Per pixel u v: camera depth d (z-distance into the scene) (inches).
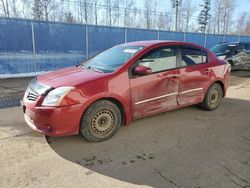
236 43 476.7
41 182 108.3
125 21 1237.7
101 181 109.7
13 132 160.6
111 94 145.7
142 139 152.9
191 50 190.9
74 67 179.0
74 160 127.3
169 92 174.4
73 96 134.3
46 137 153.5
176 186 106.3
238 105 231.0
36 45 392.2
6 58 368.2
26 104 142.3
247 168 120.8
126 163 125.0
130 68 154.9
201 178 112.2
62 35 416.5
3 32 358.6
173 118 190.5
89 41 450.3
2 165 121.1
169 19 1346.0
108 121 149.9
